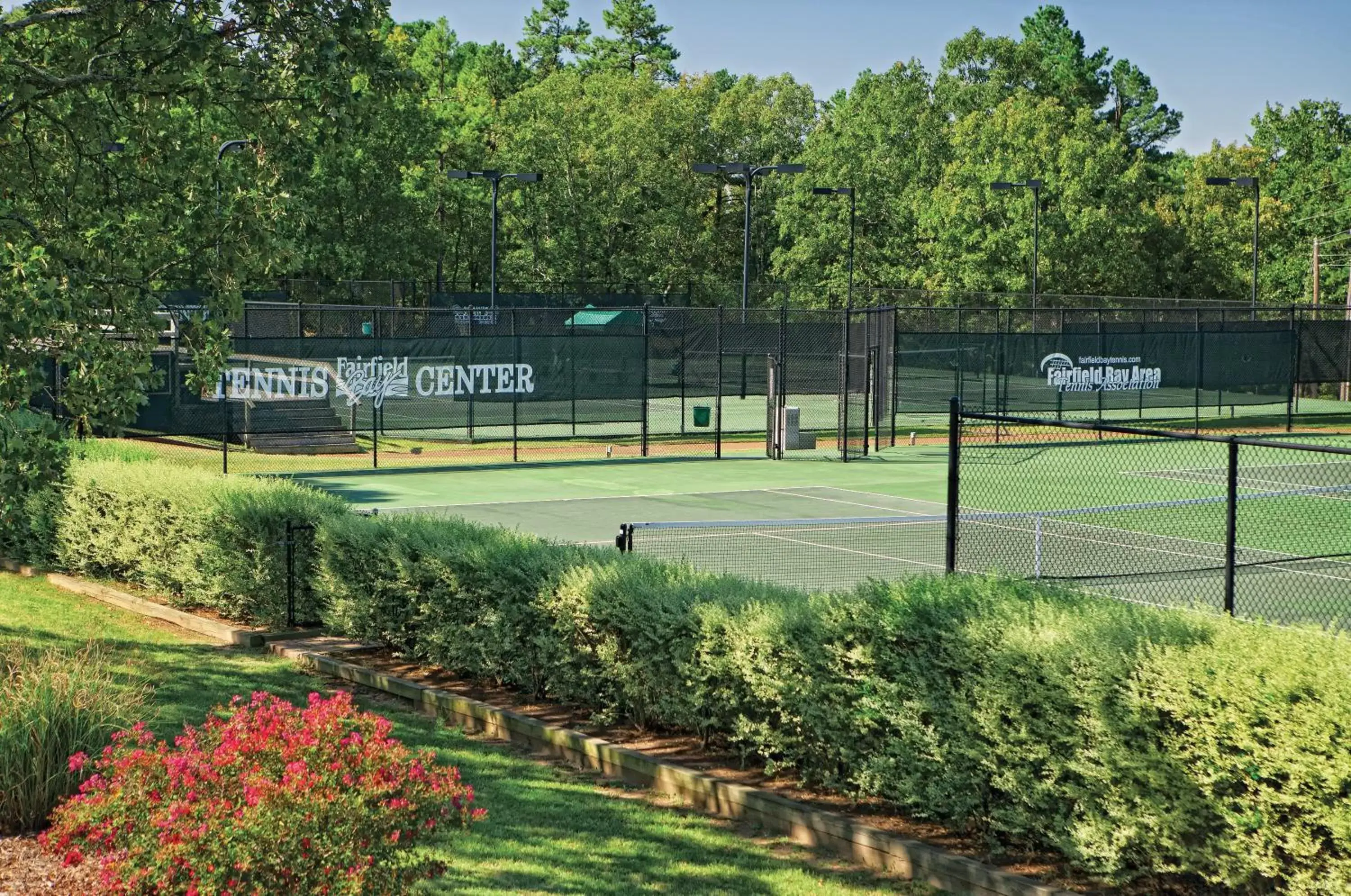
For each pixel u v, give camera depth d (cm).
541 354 3641
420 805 706
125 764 705
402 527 1445
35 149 1314
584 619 1185
